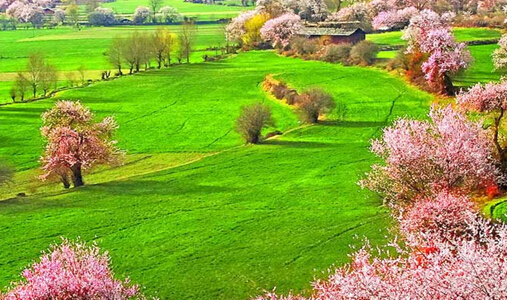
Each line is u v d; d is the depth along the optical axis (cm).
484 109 4794
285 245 4506
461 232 3441
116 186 6341
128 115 10212
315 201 5397
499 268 2125
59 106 6862
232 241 4678
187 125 9456
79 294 2995
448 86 9456
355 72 11838
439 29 9975
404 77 10806
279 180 6091
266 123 7862
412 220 3628
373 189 4644
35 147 8419
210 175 6481
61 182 7069
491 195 4344
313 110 8538
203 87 11988
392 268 2456
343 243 4422
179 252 4547
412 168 4084
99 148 6725
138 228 5062
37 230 5109
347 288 2384
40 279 3019
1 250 4725
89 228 5112
